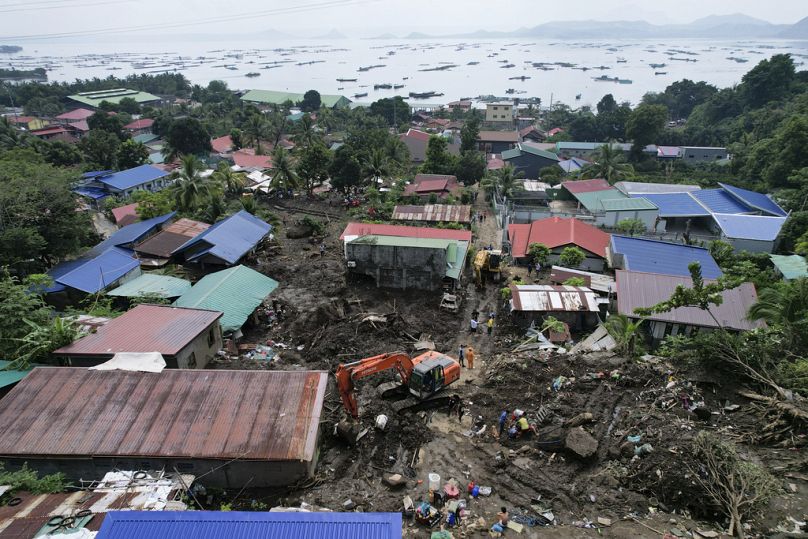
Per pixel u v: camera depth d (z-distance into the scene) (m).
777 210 67.12
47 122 136.38
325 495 20.62
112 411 21.94
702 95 154.50
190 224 55.88
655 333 37.28
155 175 84.62
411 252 42.06
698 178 92.62
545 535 18.73
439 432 24.95
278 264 49.25
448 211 67.06
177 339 28.78
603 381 27.44
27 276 42.34
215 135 130.00
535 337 35.12
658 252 48.59
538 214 68.25
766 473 20.33
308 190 81.62
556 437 22.92
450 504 19.98
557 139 132.12
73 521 16.45
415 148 116.56
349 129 132.38
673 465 20.75
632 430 23.27
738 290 38.03
